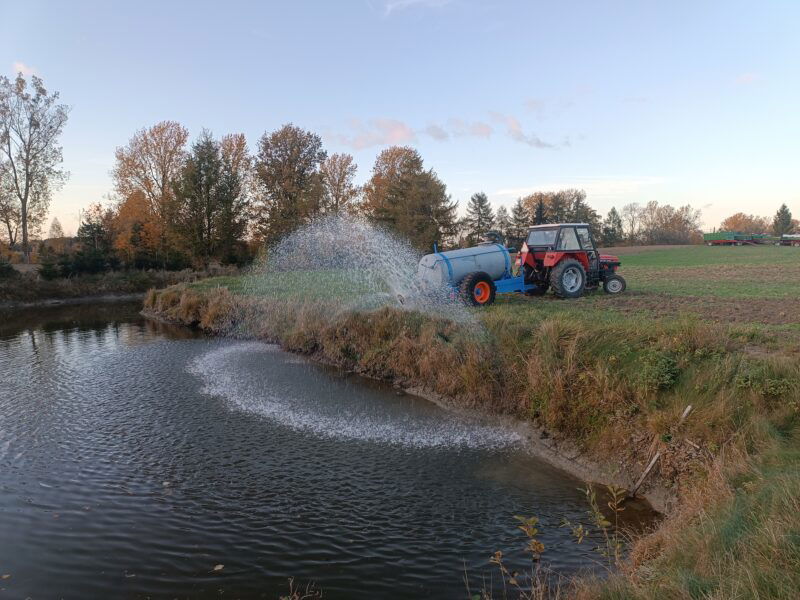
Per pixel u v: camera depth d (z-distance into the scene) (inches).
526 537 225.5
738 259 1665.8
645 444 280.1
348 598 186.5
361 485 274.2
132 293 1422.2
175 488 271.6
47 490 270.1
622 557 203.6
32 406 404.5
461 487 272.1
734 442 246.4
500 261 588.4
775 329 392.5
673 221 3826.3
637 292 682.2
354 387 447.2
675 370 304.0
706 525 175.2
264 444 328.2
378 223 1710.1
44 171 1609.3
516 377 370.0
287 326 644.7
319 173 1888.5
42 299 1266.0
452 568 203.6
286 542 222.5
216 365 530.9
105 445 327.3
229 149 1887.3
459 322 466.6
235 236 1617.9
